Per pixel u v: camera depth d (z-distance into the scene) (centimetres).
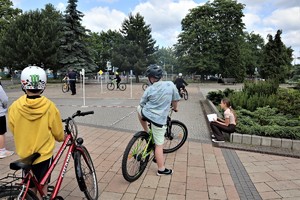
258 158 502
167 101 403
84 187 306
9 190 216
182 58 4506
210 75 5122
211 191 368
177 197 351
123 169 376
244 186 385
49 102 261
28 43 3173
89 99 1588
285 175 425
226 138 616
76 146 320
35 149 253
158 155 411
